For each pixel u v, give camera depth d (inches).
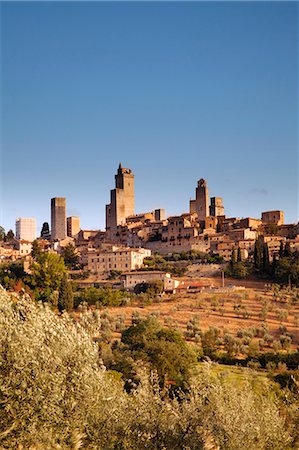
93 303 6269.7
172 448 1444.4
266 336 4776.1
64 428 1246.3
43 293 6540.4
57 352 1273.4
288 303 6063.0
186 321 5502.0
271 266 7549.2
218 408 1497.3
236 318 5615.2
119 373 2807.6
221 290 6850.4
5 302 1267.2
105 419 1393.9
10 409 1133.1
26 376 1168.8
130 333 3964.1
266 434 1547.7
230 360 4055.1
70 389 1279.5
